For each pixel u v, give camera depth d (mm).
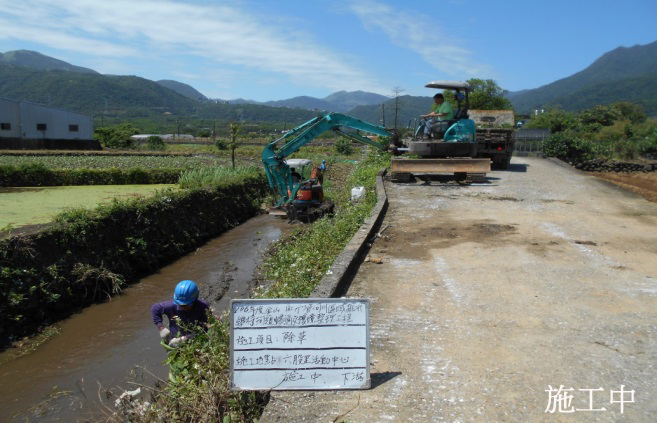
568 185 15672
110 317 8805
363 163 24875
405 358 4422
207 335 4664
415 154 16297
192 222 14422
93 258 10117
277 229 16219
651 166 25625
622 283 6410
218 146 52125
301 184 16391
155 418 4117
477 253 7906
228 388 3885
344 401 3736
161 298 9789
